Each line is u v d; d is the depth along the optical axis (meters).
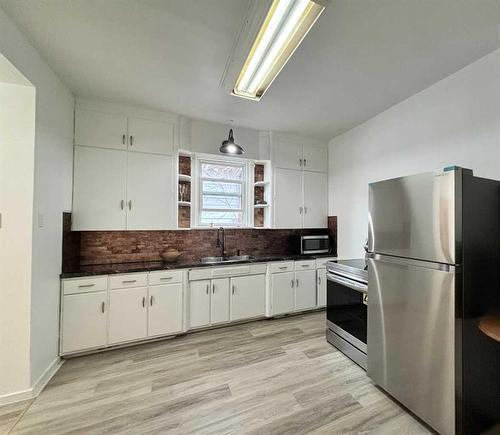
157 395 1.84
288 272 3.37
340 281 2.42
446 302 1.41
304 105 2.76
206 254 3.46
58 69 2.10
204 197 3.51
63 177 2.34
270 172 3.57
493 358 1.51
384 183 1.81
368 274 1.97
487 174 1.91
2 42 1.51
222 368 2.17
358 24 1.60
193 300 2.85
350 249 3.46
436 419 1.46
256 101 2.68
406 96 2.55
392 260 1.76
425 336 1.52
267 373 2.10
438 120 2.28
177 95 2.56
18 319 1.78
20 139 1.81
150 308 2.61
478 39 1.75
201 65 2.05
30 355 1.80
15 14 1.53
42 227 1.95
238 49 1.80
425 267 1.53
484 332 1.33
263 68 1.95
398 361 1.70
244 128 3.50
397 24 1.61
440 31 1.67
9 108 1.80
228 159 3.54
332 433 1.50
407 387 1.63
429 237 1.50
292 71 2.12
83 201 2.58
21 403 1.74
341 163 3.65
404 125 2.63
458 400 1.37
